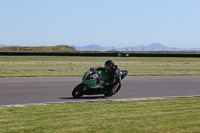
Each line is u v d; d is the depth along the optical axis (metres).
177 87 14.20
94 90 10.45
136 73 21.22
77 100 9.94
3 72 19.69
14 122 6.52
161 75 19.72
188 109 8.53
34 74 18.70
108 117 7.25
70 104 9.02
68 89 12.50
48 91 11.77
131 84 14.71
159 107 8.78
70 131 5.84
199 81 16.92
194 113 7.94
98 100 9.98
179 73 22.17
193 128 6.30
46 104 8.93
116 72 10.77
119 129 6.08
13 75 17.36
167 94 11.91
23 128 6.02
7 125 6.24
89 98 10.48
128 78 17.33
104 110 8.16
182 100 10.30
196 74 21.12
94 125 6.38
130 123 6.64
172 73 22.05
